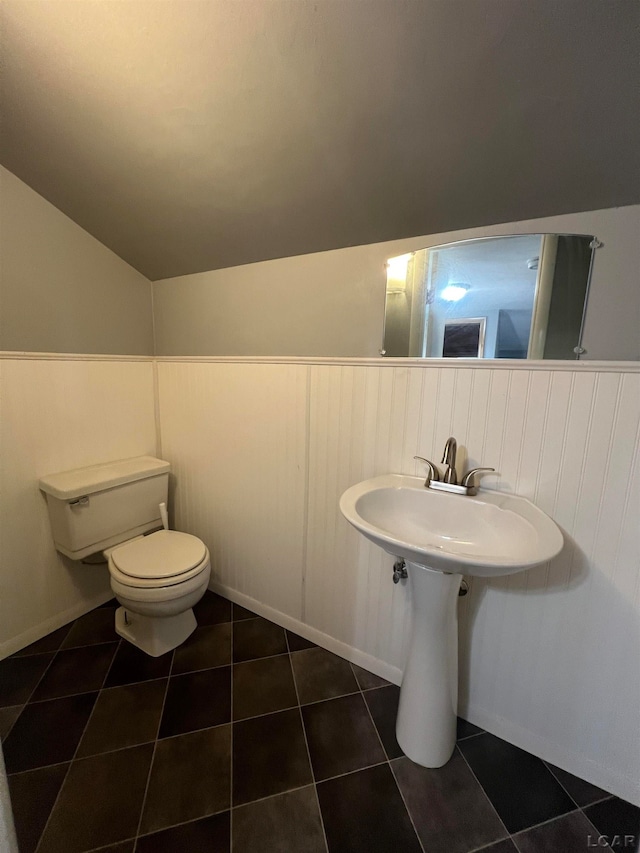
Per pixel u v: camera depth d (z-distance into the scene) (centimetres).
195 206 144
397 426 132
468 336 120
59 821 99
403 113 93
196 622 177
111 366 184
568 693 112
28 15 92
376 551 142
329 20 79
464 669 129
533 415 108
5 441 150
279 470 164
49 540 166
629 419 96
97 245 178
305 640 168
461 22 74
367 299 139
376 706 135
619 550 101
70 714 129
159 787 107
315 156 111
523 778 113
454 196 110
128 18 88
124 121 115
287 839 97
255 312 169
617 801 107
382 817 102
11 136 129
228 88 98
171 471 207
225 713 131
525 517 101
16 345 153
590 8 67
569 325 107
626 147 86
